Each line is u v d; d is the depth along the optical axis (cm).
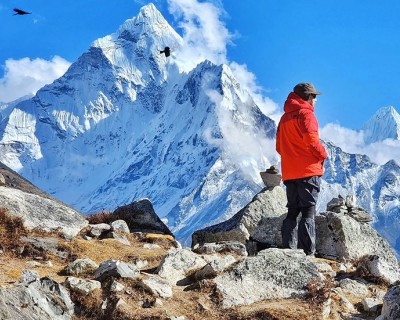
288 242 1352
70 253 1160
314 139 1311
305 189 1331
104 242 1291
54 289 891
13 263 1055
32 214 1310
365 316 986
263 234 1551
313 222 1345
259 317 900
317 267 1134
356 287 1115
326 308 949
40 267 1055
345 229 1434
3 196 1299
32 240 1169
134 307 899
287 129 1338
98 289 928
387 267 1195
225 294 966
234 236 1541
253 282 1002
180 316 884
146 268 1145
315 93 1347
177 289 1005
